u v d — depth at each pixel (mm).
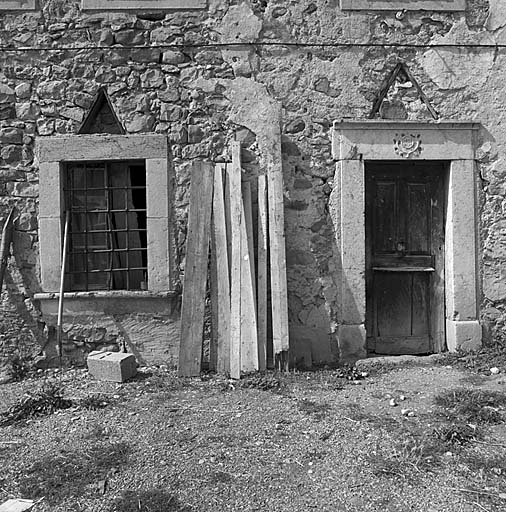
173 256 5238
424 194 5551
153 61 5258
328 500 2768
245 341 4887
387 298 5539
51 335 5254
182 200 5246
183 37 5262
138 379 4820
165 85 5258
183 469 3076
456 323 5305
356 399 4172
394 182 5527
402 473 2994
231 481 2941
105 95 5281
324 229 5281
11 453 3336
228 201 5113
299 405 4039
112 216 5383
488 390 4289
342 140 5258
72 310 5230
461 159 5324
